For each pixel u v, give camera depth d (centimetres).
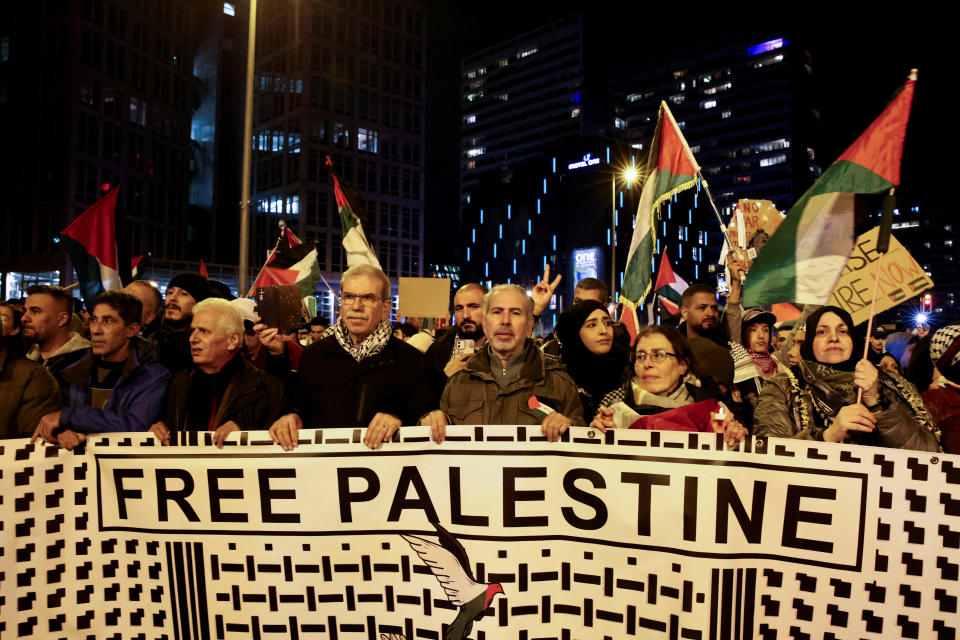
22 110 4875
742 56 10975
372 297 294
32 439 254
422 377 295
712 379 292
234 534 257
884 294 411
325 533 255
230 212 6738
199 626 256
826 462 224
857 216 258
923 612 213
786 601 226
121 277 557
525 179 9800
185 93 5834
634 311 519
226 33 6850
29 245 4781
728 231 533
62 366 331
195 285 425
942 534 212
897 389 260
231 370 301
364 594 253
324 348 300
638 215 529
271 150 6397
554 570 247
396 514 254
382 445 255
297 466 256
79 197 4781
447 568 249
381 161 6625
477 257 10419
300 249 820
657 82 11794
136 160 5272
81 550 257
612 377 382
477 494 250
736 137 10906
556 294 9088
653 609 236
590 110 11162
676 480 236
